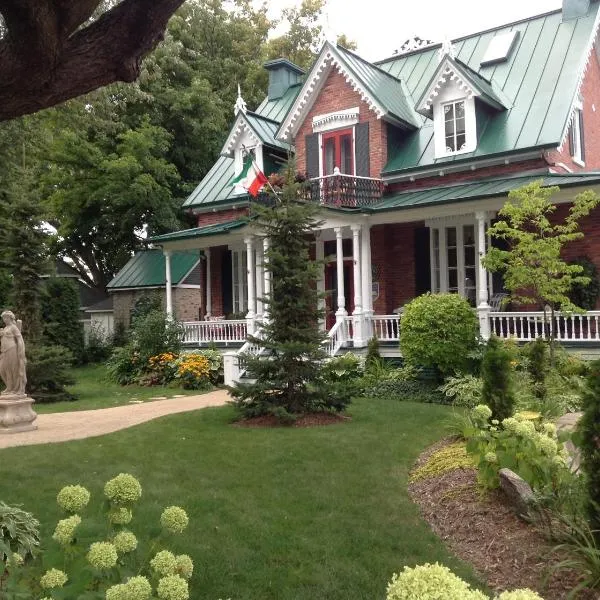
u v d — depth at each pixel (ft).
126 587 9.21
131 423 39.47
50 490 23.88
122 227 107.96
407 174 61.82
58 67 13.74
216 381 61.00
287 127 71.05
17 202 58.08
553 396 36.37
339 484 23.58
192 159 116.26
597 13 63.87
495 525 18.21
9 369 39.01
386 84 69.82
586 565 14.44
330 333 56.13
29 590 10.77
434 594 7.63
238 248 75.92
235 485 23.86
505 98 61.72
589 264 50.85
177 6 14.01
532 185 41.29
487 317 50.49
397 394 45.80
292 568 16.60
